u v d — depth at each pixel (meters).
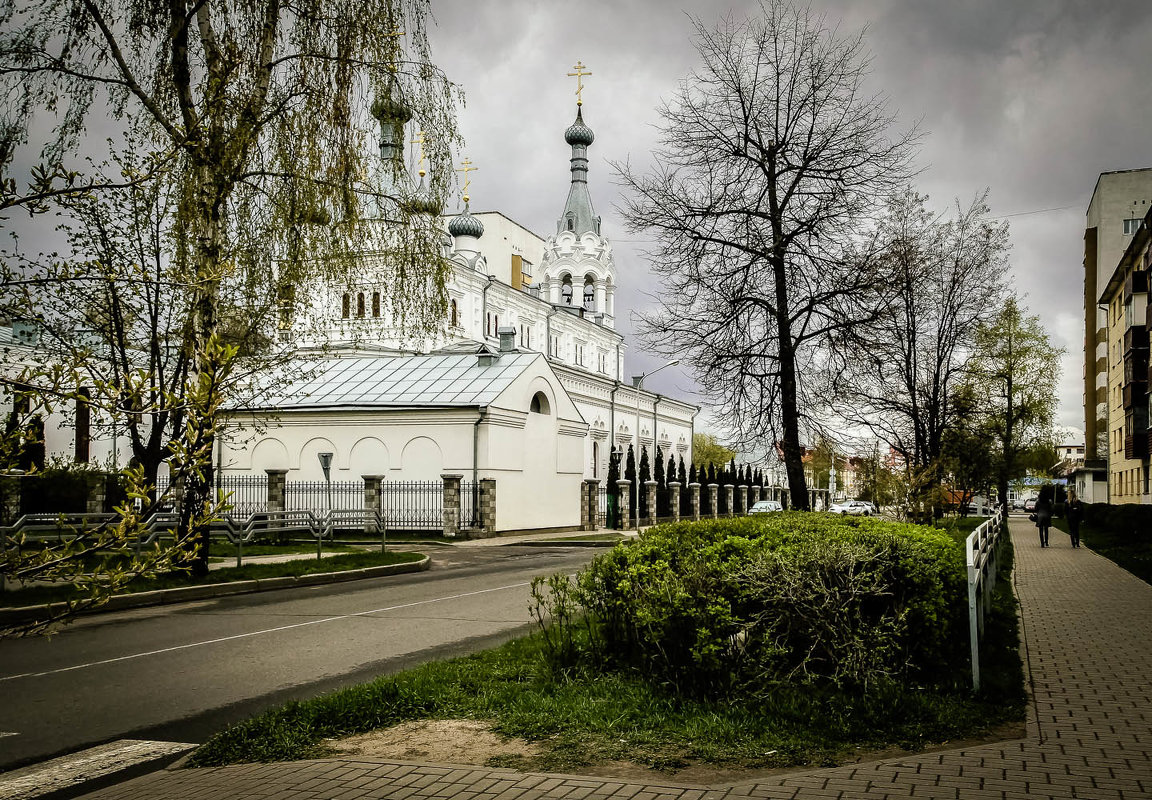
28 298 5.89
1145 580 17.84
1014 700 7.09
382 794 5.16
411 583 18.73
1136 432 42.16
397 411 37.31
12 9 13.82
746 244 21.00
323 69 15.95
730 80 20.98
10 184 4.68
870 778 5.23
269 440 39.16
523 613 13.66
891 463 25.30
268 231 16.31
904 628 7.28
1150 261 38.22
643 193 21.02
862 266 20.19
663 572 7.61
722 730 6.14
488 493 35.94
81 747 6.76
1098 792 4.97
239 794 5.28
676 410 75.38
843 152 20.45
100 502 31.69
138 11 15.15
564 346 68.06
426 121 17.20
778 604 7.17
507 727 6.41
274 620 13.20
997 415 39.47
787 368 20.69
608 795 5.03
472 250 61.69
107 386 4.71
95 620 13.46
